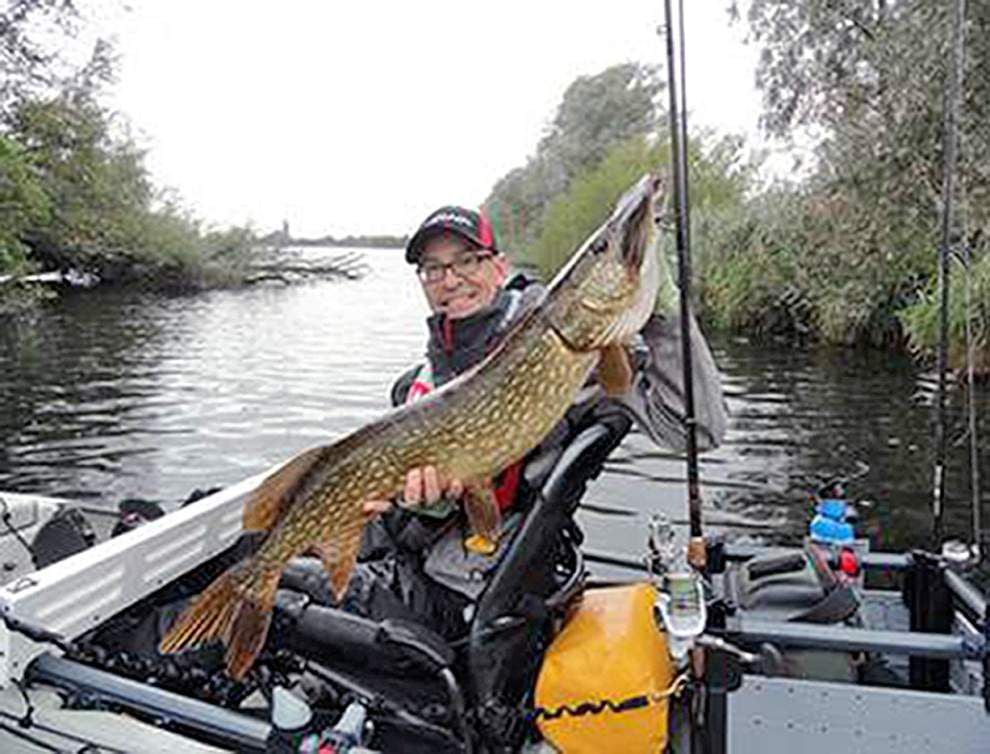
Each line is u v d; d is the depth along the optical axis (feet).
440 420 6.69
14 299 72.08
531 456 7.38
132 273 122.01
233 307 99.96
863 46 42.73
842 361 50.24
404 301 112.68
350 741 6.35
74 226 101.40
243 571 7.02
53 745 6.86
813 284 53.47
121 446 31.50
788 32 47.44
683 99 7.02
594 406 7.35
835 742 7.31
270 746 6.34
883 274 48.16
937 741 7.14
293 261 166.91
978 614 8.43
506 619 6.81
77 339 66.28
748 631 7.54
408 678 7.45
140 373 49.67
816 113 47.32
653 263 6.12
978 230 38.11
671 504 23.65
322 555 7.00
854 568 9.60
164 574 8.86
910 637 7.31
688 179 6.97
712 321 65.57
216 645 8.41
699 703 6.58
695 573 7.00
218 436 33.37
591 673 6.47
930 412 35.65
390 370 51.42
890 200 42.73
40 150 85.76
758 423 34.17
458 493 6.77
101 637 8.46
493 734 6.82
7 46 70.28
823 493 10.80
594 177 103.71
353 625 7.55
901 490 24.98
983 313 37.29
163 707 6.95
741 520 22.54
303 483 7.05
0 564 10.19
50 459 29.55
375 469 6.82
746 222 62.13
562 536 7.36
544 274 112.37
